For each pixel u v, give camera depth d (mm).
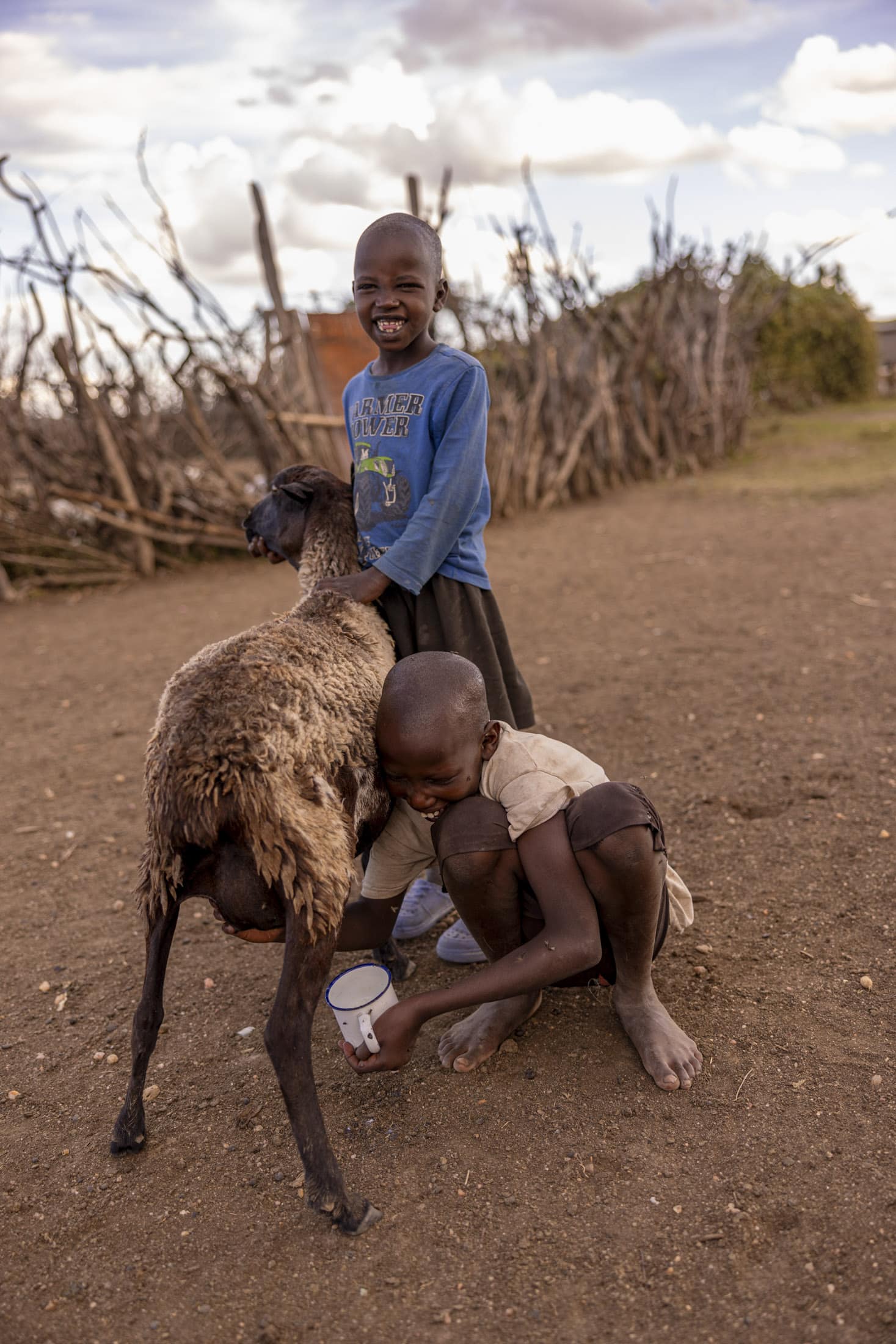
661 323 14922
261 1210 2357
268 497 3254
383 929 2955
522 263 13141
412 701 2461
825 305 25484
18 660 8094
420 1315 2037
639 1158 2379
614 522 11797
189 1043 3027
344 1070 2836
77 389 10281
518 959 2416
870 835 3803
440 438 2908
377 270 2807
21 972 3504
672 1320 1973
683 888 2973
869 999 2893
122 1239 2309
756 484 13359
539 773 2553
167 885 2414
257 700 2318
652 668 6266
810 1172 2279
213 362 10664
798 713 5203
